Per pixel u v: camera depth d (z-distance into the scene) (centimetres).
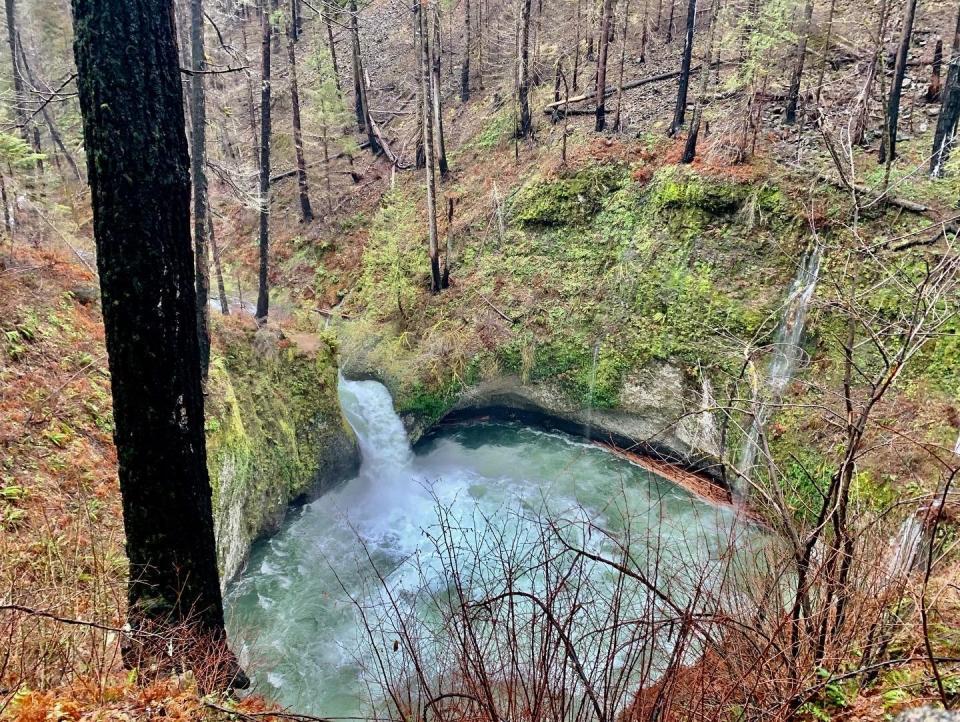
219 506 919
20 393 815
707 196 1404
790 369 1099
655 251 1477
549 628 343
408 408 1594
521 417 1683
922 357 960
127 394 465
